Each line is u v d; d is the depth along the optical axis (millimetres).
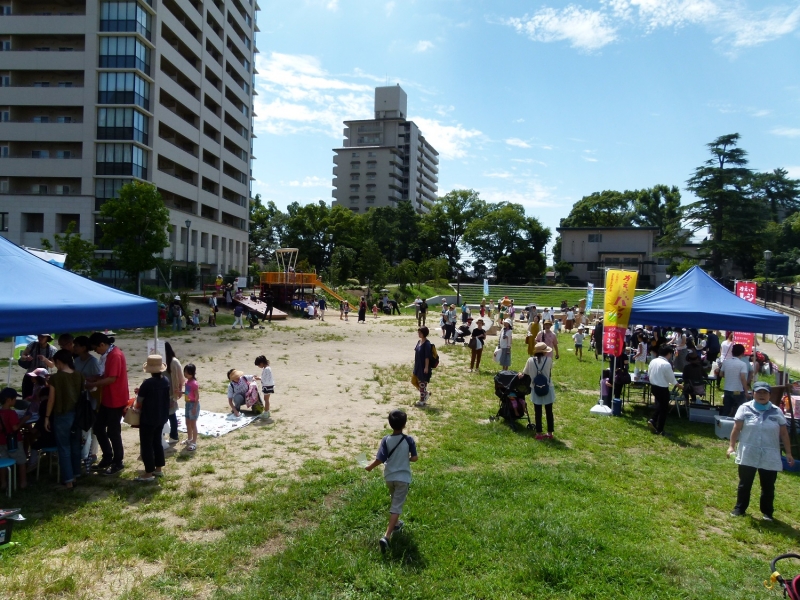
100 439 7371
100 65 42844
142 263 33156
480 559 5246
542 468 7922
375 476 7324
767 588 4977
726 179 49250
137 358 17375
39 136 42844
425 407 11641
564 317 34375
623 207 89750
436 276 70312
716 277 49250
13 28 42750
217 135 60156
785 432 6625
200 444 8703
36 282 7195
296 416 10641
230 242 64250
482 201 91000
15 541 5352
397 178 121438
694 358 11867
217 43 58656
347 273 60250
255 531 5699
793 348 25578
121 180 43000
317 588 4703
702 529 6332
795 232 56000
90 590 4625
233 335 24438
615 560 5277
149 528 5730
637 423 11094
